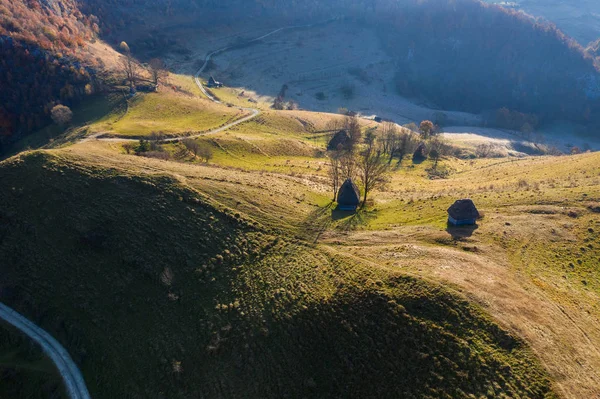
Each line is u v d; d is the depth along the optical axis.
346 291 46.84
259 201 67.12
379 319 42.97
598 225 57.72
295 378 40.84
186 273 52.78
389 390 37.59
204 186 68.38
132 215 60.78
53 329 51.97
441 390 36.12
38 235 60.00
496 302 43.38
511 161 126.50
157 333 47.62
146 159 79.69
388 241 58.22
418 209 69.62
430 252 53.34
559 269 50.78
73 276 55.53
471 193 76.44
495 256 52.72
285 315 45.75
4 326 52.69
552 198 66.44
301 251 55.81
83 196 64.31
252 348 43.78
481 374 36.31
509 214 63.47
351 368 39.97
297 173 96.88
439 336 39.97
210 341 45.00
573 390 34.66
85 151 78.25
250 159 109.19
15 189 65.56
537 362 36.72
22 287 55.75
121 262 55.56
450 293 43.81
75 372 47.56
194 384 42.56
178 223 59.56
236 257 54.47
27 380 47.66
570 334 40.59
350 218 67.06
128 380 44.91
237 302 48.28
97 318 51.12
